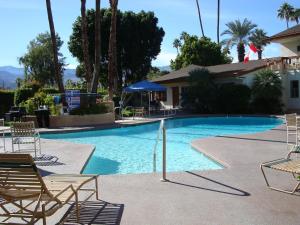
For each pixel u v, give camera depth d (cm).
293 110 2977
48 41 7400
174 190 706
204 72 3180
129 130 2161
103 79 4659
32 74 7162
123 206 617
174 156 1302
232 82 3192
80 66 4769
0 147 1387
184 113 3158
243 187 713
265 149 1162
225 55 5653
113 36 2823
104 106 2370
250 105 2992
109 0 2967
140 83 3042
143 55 4566
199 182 760
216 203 620
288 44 3319
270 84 2872
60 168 963
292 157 1011
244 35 6053
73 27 4472
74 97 2345
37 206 476
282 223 524
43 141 1515
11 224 504
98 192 701
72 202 639
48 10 2558
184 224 529
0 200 639
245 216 555
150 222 541
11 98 2938
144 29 4500
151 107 3609
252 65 3341
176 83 3756
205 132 2058
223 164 970
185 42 5128
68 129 1978
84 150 1253
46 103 2386
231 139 1410
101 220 553
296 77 2986
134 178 805
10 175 485
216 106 3073
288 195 656
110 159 1287
